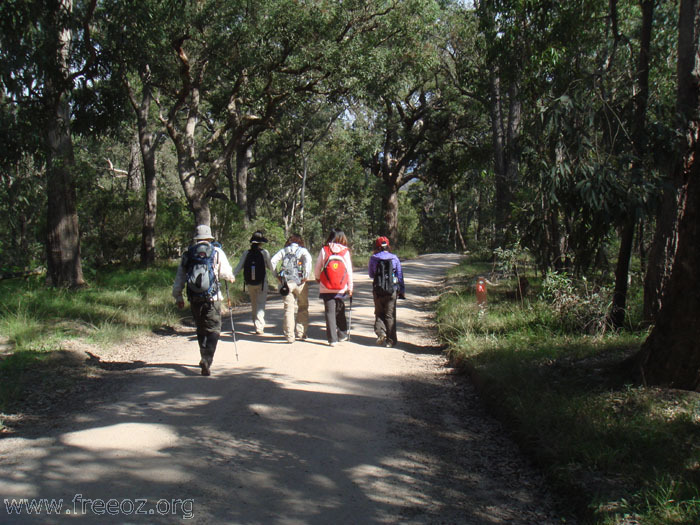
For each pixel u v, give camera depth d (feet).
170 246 80.48
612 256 38.04
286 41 57.98
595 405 17.61
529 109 36.42
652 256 27.66
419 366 26.71
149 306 40.93
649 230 35.73
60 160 40.16
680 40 24.09
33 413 19.39
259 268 32.71
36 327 30.42
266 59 59.62
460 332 30.71
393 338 30.58
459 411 20.27
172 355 28.40
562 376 21.09
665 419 16.14
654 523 11.32
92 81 39.70
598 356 22.94
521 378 20.68
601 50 34.06
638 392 18.10
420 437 17.58
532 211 30.53
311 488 13.76
